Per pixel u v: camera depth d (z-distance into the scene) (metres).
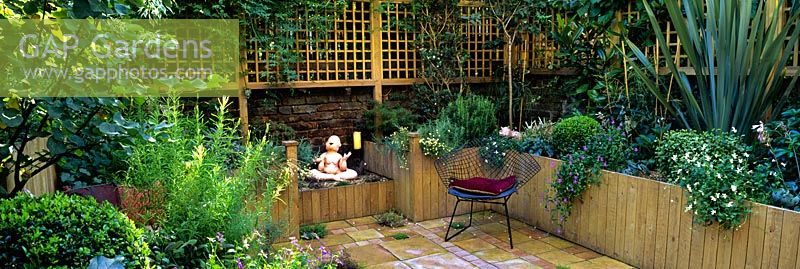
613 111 4.88
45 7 1.76
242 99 5.20
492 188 4.17
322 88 5.73
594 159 4.08
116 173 2.99
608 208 3.96
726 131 3.87
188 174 2.60
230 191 2.63
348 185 5.03
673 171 3.59
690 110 4.14
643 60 4.36
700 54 3.98
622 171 4.01
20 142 2.12
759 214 3.05
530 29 5.74
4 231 1.67
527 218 4.79
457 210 5.15
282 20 5.25
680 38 4.00
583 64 5.32
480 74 6.29
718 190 3.17
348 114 5.90
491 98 6.15
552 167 4.39
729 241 3.20
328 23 5.49
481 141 5.12
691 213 3.36
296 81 5.47
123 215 2.02
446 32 5.88
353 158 5.88
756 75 3.73
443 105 5.86
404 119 5.66
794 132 3.49
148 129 2.05
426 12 5.83
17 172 2.03
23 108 1.89
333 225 4.84
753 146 3.76
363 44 5.73
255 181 3.77
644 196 3.67
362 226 4.80
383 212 5.20
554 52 5.75
